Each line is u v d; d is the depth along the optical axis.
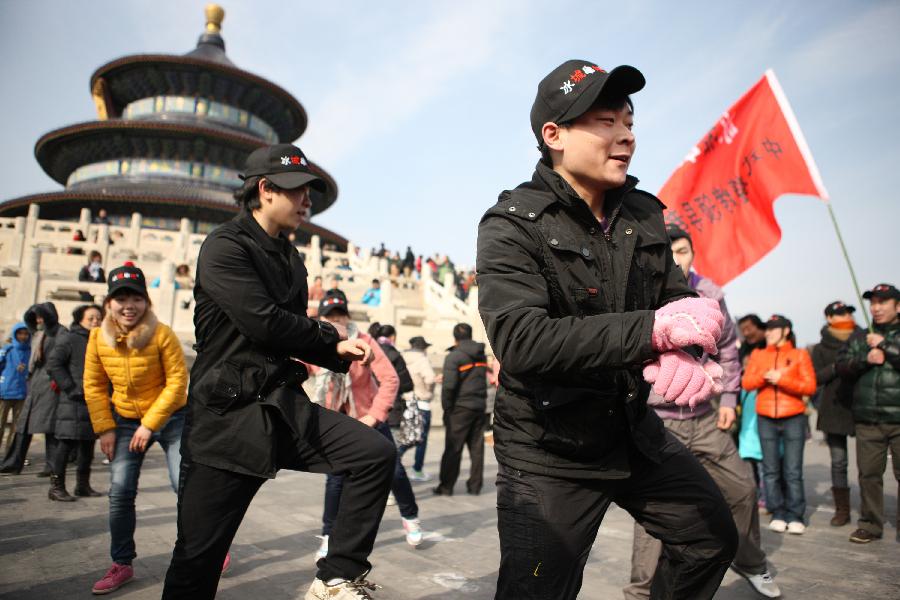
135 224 22.36
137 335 3.68
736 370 4.10
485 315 1.66
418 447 8.40
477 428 7.35
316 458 2.48
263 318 2.30
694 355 1.69
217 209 31.92
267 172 2.58
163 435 3.93
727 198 5.74
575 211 1.84
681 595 2.02
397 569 4.17
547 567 1.82
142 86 36.53
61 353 6.00
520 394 1.87
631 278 1.93
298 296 2.66
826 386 6.01
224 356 2.37
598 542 5.09
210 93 37.03
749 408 6.45
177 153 34.62
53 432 7.04
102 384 3.74
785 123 5.49
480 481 7.32
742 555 3.66
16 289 13.86
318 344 2.48
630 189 1.99
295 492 6.89
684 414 3.55
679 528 1.95
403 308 16.89
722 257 5.68
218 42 41.12
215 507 2.30
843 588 3.91
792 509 5.60
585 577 4.11
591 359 1.47
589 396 1.79
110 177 34.41
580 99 1.75
